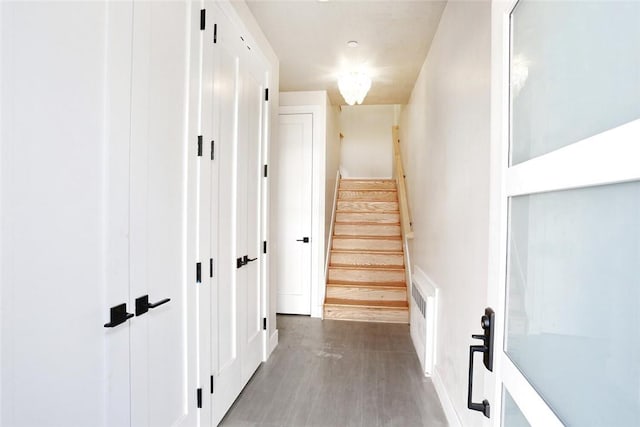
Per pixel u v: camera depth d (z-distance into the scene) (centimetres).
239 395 220
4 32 74
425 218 295
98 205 100
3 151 74
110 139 104
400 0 218
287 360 275
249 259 235
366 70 333
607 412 49
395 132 604
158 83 130
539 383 66
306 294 395
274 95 293
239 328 218
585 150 51
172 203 141
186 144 151
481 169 149
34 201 81
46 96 84
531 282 71
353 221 503
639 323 43
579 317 55
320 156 393
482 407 89
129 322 114
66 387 90
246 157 229
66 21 88
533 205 71
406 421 196
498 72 87
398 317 371
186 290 152
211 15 173
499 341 83
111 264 105
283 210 399
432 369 244
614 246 48
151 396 128
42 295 83
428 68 290
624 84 46
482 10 150
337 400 217
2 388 75
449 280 203
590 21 54
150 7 124
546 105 67
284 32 260
